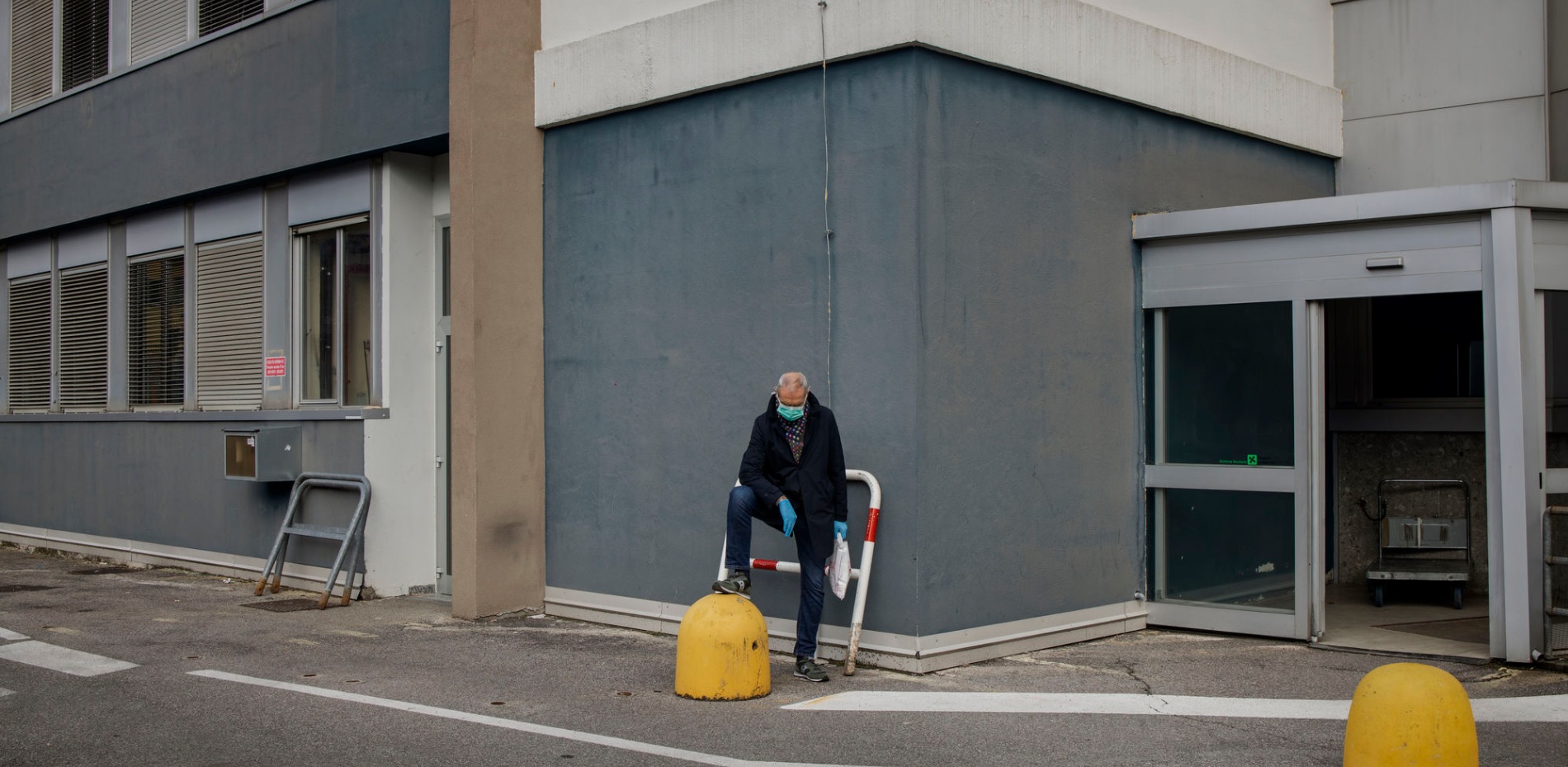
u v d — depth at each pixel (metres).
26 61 15.04
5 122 15.22
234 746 5.80
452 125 9.25
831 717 6.32
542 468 9.53
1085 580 8.39
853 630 7.26
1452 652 7.88
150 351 13.34
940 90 7.39
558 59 9.36
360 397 10.84
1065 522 8.24
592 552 9.16
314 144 10.93
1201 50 9.27
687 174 8.55
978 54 7.53
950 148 7.45
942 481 7.36
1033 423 8.02
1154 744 5.80
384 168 10.55
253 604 10.21
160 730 6.09
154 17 12.97
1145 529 8.92
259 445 10.74
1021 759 5.56
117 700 6.72
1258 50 9.98
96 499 13.84
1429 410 10.54
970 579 7.55
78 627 9.10
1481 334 10.34
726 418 8.27
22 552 14.75
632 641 8.42
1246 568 8.54
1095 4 8.45
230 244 12.26
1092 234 8.48
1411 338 10.68
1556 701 6.57
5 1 15.40
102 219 13.88
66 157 14.15
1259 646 8.23
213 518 12.17
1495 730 5.98
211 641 8.49
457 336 9.23
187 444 12.49
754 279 8.09
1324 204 8.13
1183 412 8.81
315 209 11.22
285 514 11.28
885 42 7.31
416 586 10.65
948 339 7.43
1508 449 7.46
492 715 6.37
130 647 8.26
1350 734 5.11
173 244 12.98
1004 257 7.81
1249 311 8.55
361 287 10.84
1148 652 8.00
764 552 8.12
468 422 9.19
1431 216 7.81
